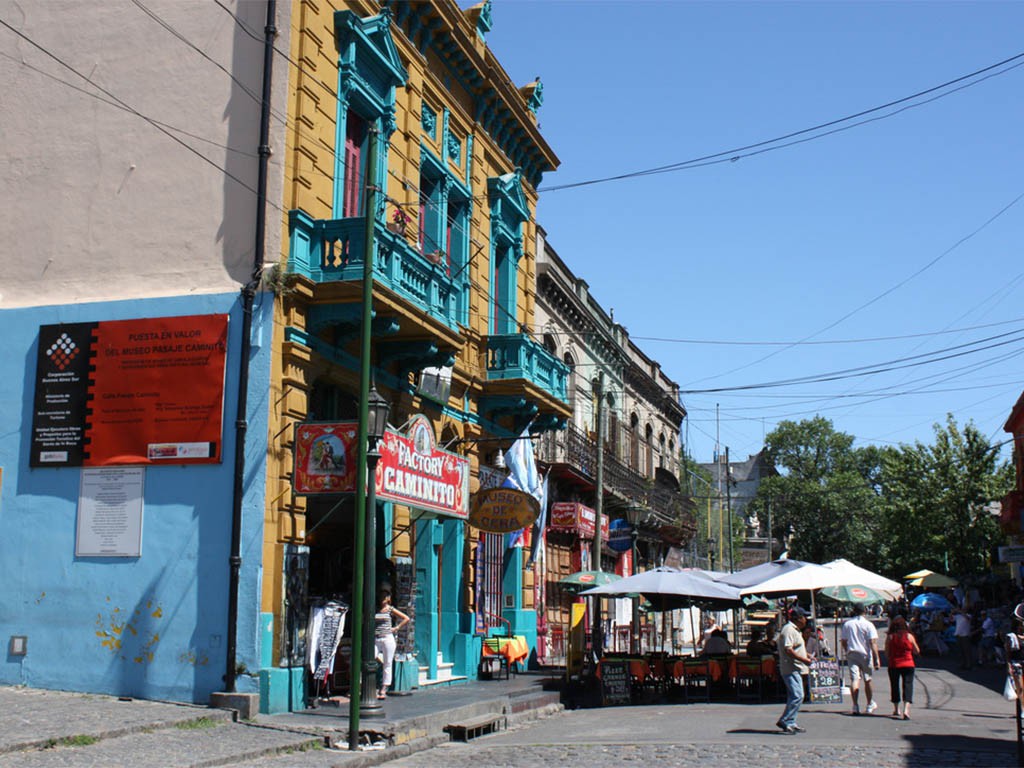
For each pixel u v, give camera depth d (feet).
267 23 50.19
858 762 37.78
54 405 50.03
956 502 134.10
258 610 45.03
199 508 46.98
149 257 50.55
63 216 52.31
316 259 49.96
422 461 50.08
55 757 33.37
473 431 69.77
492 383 70.85
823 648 69.10
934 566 167.22
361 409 42.04
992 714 54.39
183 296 49.06
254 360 47.32
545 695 60.85
